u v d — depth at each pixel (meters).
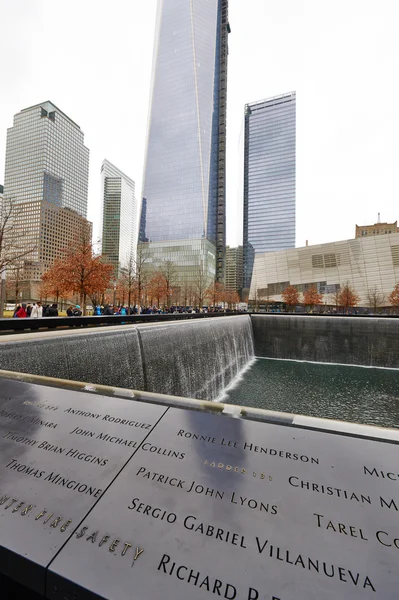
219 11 112.00
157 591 1.03
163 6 106.44
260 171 114.31
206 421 1.97
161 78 103.44
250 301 69.38
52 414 2.15
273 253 67.94
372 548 1.15
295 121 111.06
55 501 1.39
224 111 110.44
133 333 8.23
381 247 56.69
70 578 1.09
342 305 54.94
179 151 97.25
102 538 1.22
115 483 1.49
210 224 97.44
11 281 42.97
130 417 2.06
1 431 1.97
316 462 1.57
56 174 63.94
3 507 1.37
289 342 22.30
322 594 1.02
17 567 1.18
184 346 11.07
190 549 1.17
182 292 63.62
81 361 6.30
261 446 1.71
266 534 1.21
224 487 1.44
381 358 19.59
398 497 1.35
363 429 1.82
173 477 1.51
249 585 1.05
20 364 4.95
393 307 53.72
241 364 18.97
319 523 1.25
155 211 98.31
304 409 11.54
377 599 1.00
